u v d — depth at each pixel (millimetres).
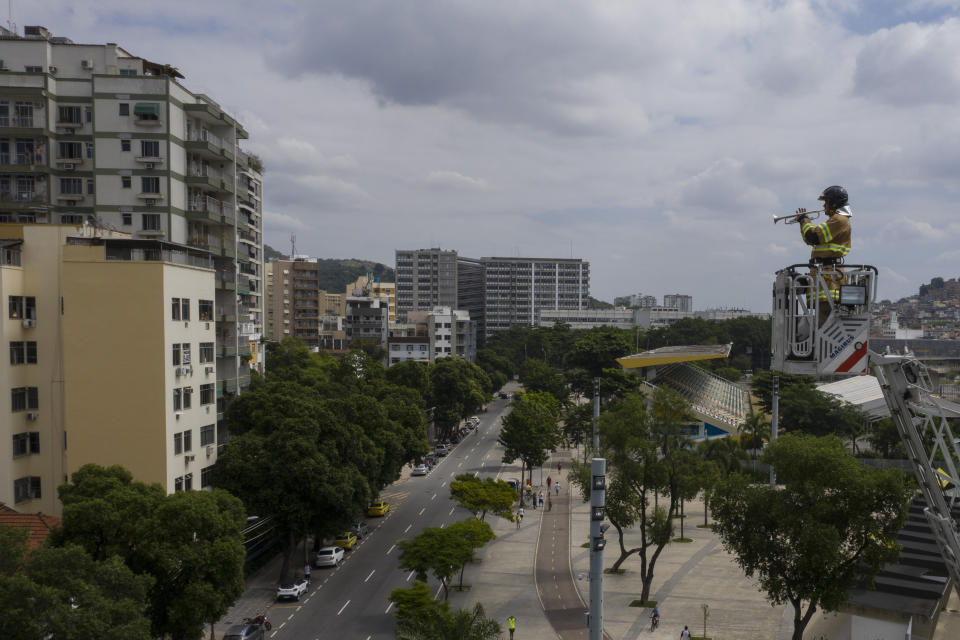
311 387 80500
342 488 56656
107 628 28172
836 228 23406
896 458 98438
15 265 51062
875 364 30766
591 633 31828
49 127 74250
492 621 36969
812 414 105438
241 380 74812
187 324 54312
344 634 48250
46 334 51500
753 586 58688
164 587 36469
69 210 74125
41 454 51062
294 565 63656
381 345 190625
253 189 111750
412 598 44969
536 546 71500
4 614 26328
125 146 70188
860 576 47844
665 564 65375
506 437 91188
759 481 47406
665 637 48219
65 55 83312
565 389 155750
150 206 70125
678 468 55406
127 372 50375
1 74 73938
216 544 37312
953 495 30531
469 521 59344
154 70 84812
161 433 50500
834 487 40062
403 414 85562
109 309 50406
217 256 76062
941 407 29922
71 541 35250
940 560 51406
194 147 72812
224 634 47469
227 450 57031
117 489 38375
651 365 138625
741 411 126750
